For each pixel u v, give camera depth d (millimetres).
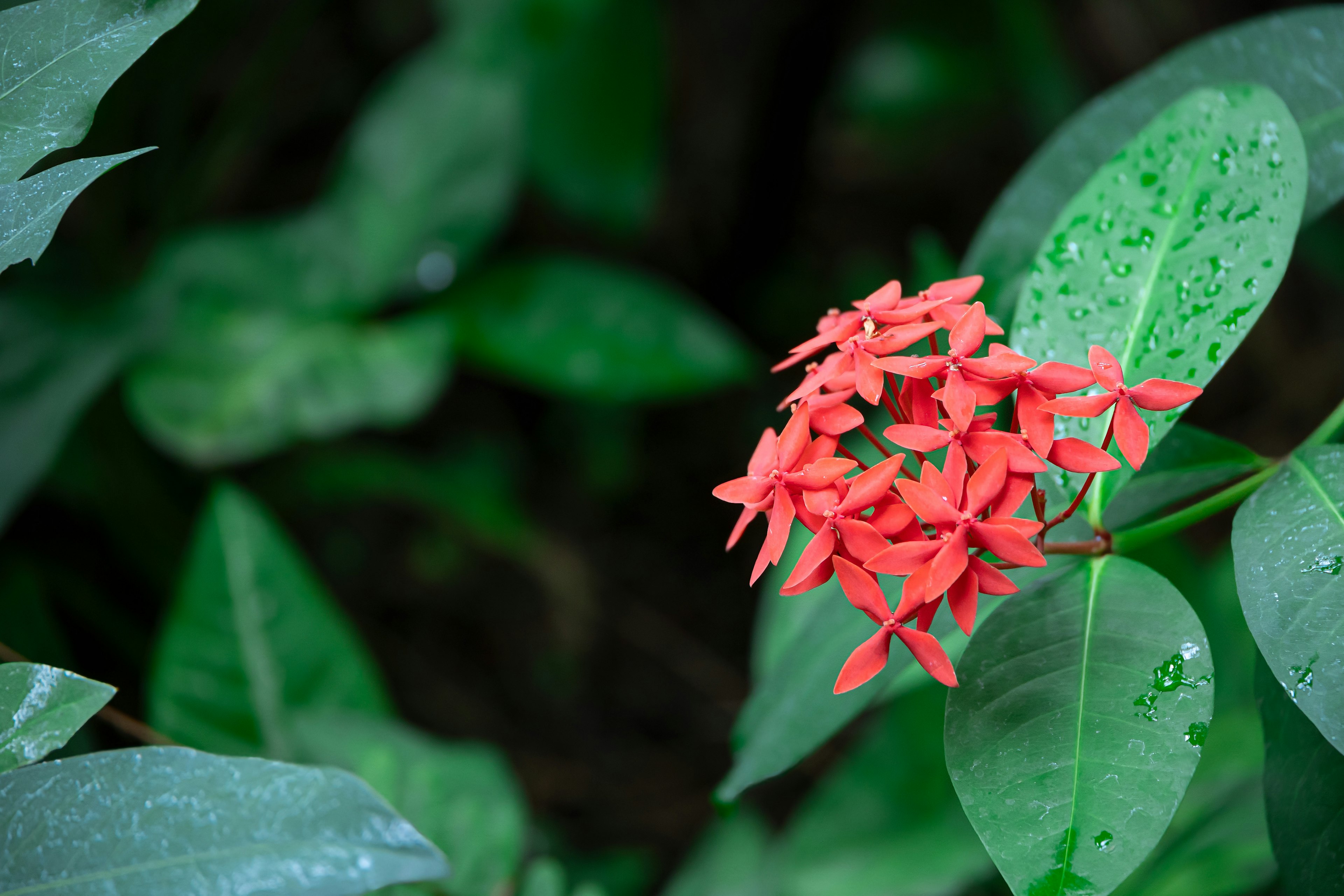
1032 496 865
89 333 1642
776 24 2295
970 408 834
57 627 1219
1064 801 831
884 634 829
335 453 2047
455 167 1890
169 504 1843
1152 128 897
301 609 1137
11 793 803
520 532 2152
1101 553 872
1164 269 884
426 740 1057
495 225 1888
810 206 2727
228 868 797
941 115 2480
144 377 1647
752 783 915
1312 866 858
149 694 1096
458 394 2400
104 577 1803
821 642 931
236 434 1620
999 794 835
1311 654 829
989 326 842
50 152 831
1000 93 2412
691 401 2514
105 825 801
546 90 1991
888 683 906
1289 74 939
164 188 2000
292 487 2010
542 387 1844
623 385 1805
